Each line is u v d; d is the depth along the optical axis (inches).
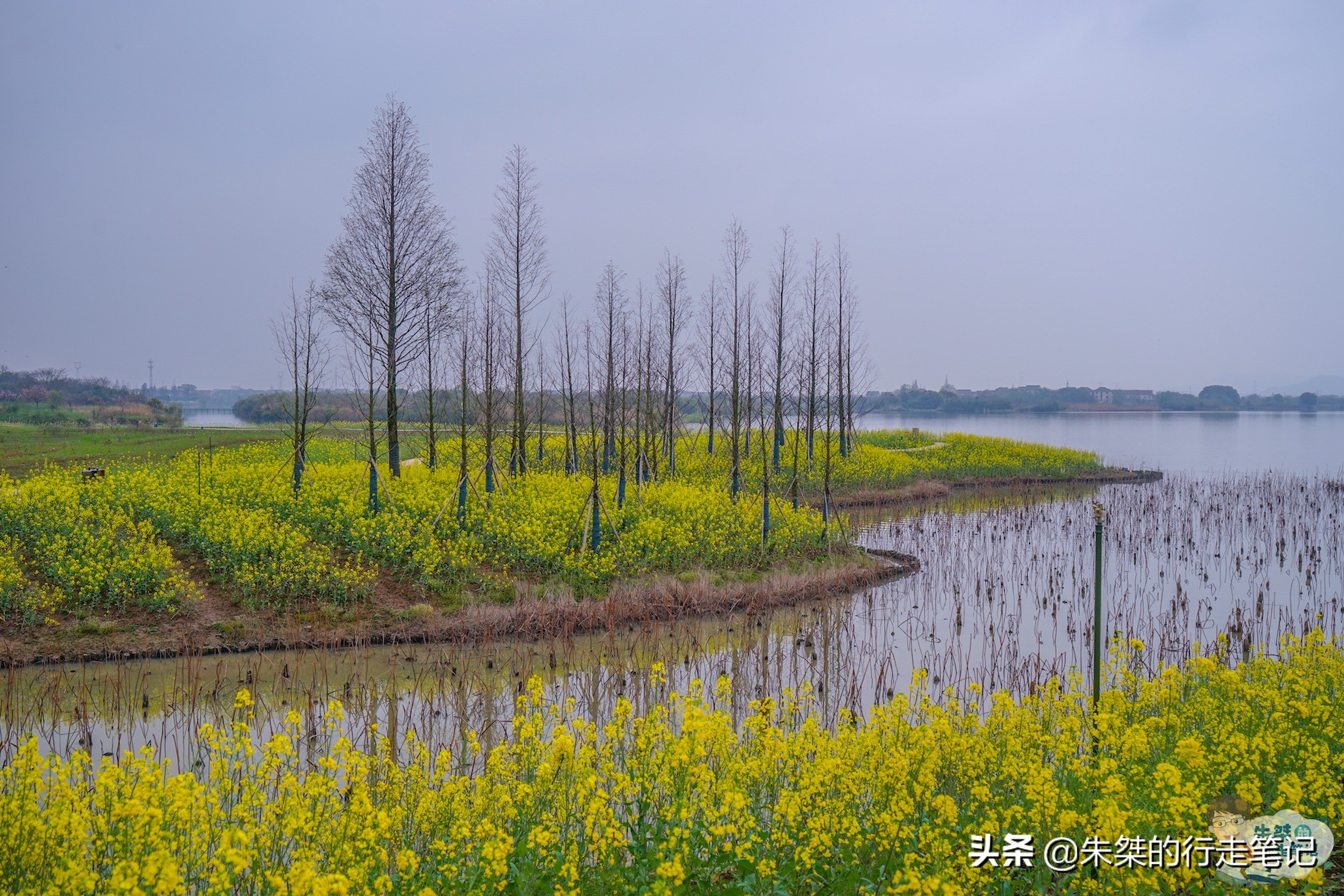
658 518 802.8
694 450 1362.0
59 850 205.6
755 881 222.7
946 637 614.2
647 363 1102.4
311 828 225.9
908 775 267.0
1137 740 281.6
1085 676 506.0
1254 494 1405.0
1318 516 1167.0
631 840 250.1
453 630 583.2
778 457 1216.8
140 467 951.6
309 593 616.1
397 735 418.6
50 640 524.7
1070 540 1017.5
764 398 1077.1
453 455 1291.8
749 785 283.7
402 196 826.8
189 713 438.3
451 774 323.3
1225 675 365.4
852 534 986.1
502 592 650.8
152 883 181.5
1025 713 324.8
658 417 1178.0
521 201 917.2
